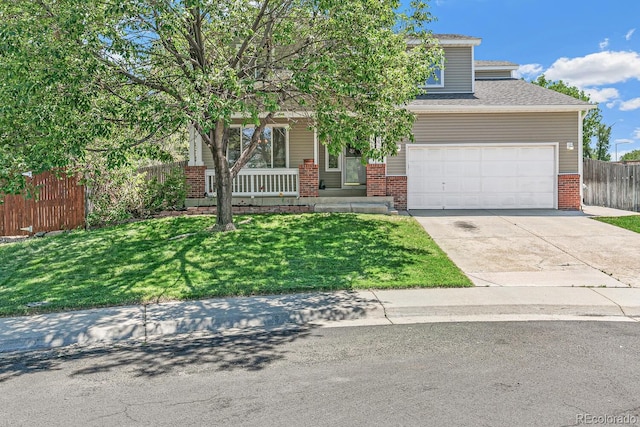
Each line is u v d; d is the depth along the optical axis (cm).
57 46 797
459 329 616
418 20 1137
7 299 750
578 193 1650
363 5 958
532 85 1950
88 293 775
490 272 905
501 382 439
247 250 1040
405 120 1089
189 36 1017
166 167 1762
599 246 1099
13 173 838
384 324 648
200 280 842
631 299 729
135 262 962
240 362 512
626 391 417
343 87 909
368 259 981
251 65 1098
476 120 1655
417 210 1644
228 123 1097
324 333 610
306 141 1730
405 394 418
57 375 489
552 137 1652
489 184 1669
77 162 1194
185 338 609
